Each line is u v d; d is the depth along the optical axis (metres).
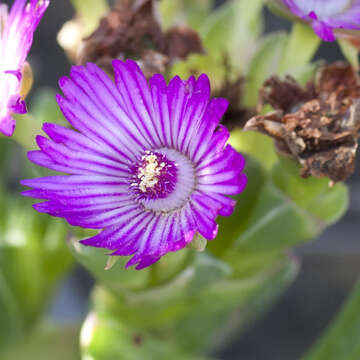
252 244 0.21
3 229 0.27
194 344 0.26
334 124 0.19
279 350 0.36
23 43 0.18
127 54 0.20
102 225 0.18
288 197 0.21
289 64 0.22
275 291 0.24
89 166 0.18
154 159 0.18
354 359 0.23
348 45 0.21
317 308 0.37
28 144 0.19
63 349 0.27
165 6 0.25
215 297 0.23
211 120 0.17
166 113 0.18
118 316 0.23
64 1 0.39
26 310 0.27
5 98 0.18
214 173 0.18
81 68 0.18
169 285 0.21
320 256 0.38
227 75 0.22
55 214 0.18
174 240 0.17
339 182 0.20
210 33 0.24
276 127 0.19
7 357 0.27
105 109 0.18
